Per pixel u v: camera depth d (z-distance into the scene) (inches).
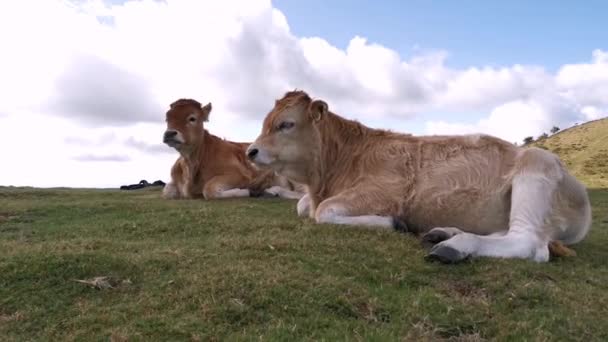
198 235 83.7
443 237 69.8
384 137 88.7
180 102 151.6
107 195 167.5
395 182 81.5
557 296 55.9
